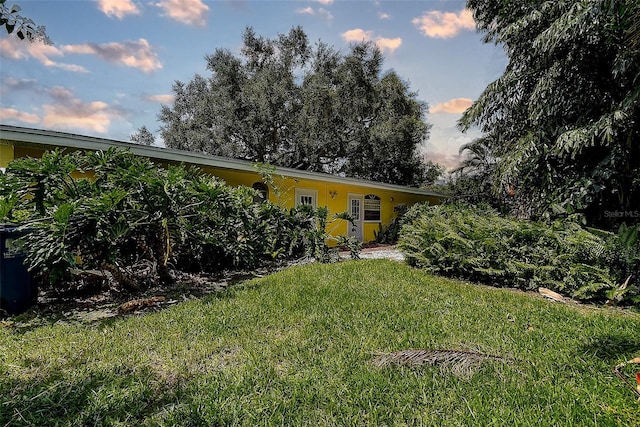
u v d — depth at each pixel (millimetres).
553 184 8734
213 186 5965
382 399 2238
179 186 5363
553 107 8508
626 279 4801
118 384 2416
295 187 11094
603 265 5086
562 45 8078
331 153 21562
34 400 2223
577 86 8281
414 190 15938
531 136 8820
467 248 6148
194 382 2451
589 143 7523
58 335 3391
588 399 2191
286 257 8484
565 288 5238
